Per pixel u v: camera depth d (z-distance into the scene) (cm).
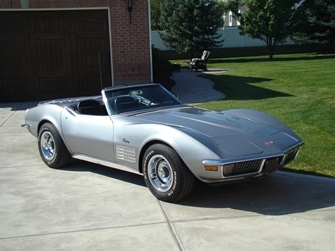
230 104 1066
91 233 394
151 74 1219
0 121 966
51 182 550
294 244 360
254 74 1855
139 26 1193
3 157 679
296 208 440
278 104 1025
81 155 580
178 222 412
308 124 798
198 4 3250
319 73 1684
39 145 632
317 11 3184
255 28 3009
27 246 372
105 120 535
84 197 490
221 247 358
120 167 520
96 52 1234
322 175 541
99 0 1177
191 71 2289
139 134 479
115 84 1218
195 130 457
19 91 1233
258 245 360
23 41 1211
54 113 607
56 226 412
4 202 480
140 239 378
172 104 600
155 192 469
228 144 434
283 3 2892
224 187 511
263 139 461
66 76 1236
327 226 394
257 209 440
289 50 3738
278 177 540
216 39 3684
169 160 444
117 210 447
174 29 3328
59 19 1210
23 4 1160
